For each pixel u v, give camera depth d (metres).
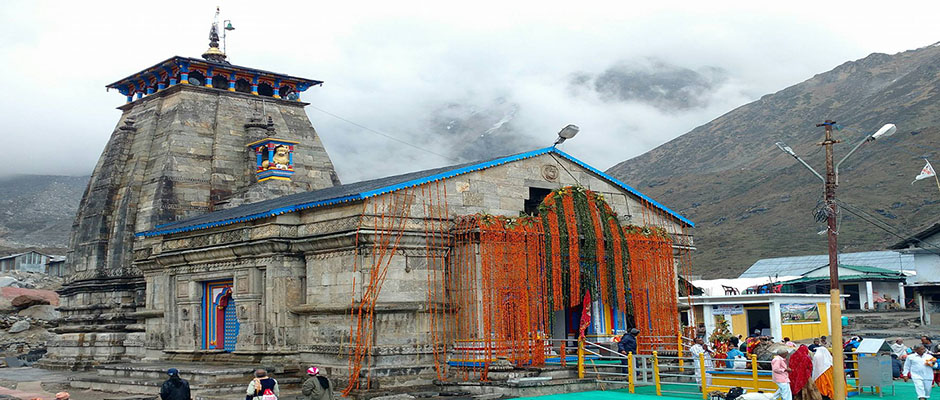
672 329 34.16
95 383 33.31
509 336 29.72
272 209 31.23
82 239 48.19
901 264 78.38
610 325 34.16
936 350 31.20
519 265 30.16
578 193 32.28
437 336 30.09
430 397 26.45
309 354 30.70
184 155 47.72
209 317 35.31
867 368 26.69
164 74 50.50
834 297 22.69
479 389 27.30
